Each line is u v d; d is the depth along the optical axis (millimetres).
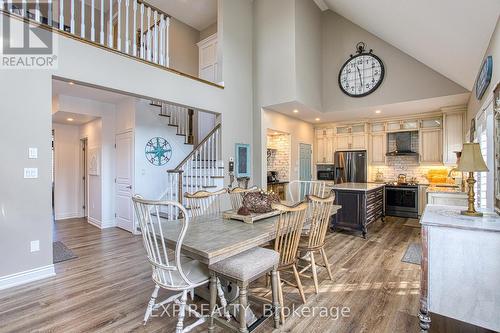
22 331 2018
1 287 2666
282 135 6781
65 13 6012
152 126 5367
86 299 2500
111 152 5602
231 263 1910
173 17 6605
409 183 6301
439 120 5980
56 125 6277
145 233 1911
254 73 5742
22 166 2797
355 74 5754
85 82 3197
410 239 4492
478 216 2090
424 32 3615
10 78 2723
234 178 5293
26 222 2830
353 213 4703
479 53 3205
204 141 5082
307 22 5570
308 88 5562
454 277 1856
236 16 5422
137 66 3723
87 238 4648
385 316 2219
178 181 4836
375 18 4418
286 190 6609
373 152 6836
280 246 2248
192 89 4523
